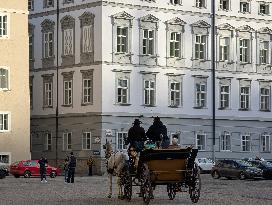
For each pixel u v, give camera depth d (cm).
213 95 8525
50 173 6981
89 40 7912
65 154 8138
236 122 8694
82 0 7994
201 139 8431
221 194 3869
